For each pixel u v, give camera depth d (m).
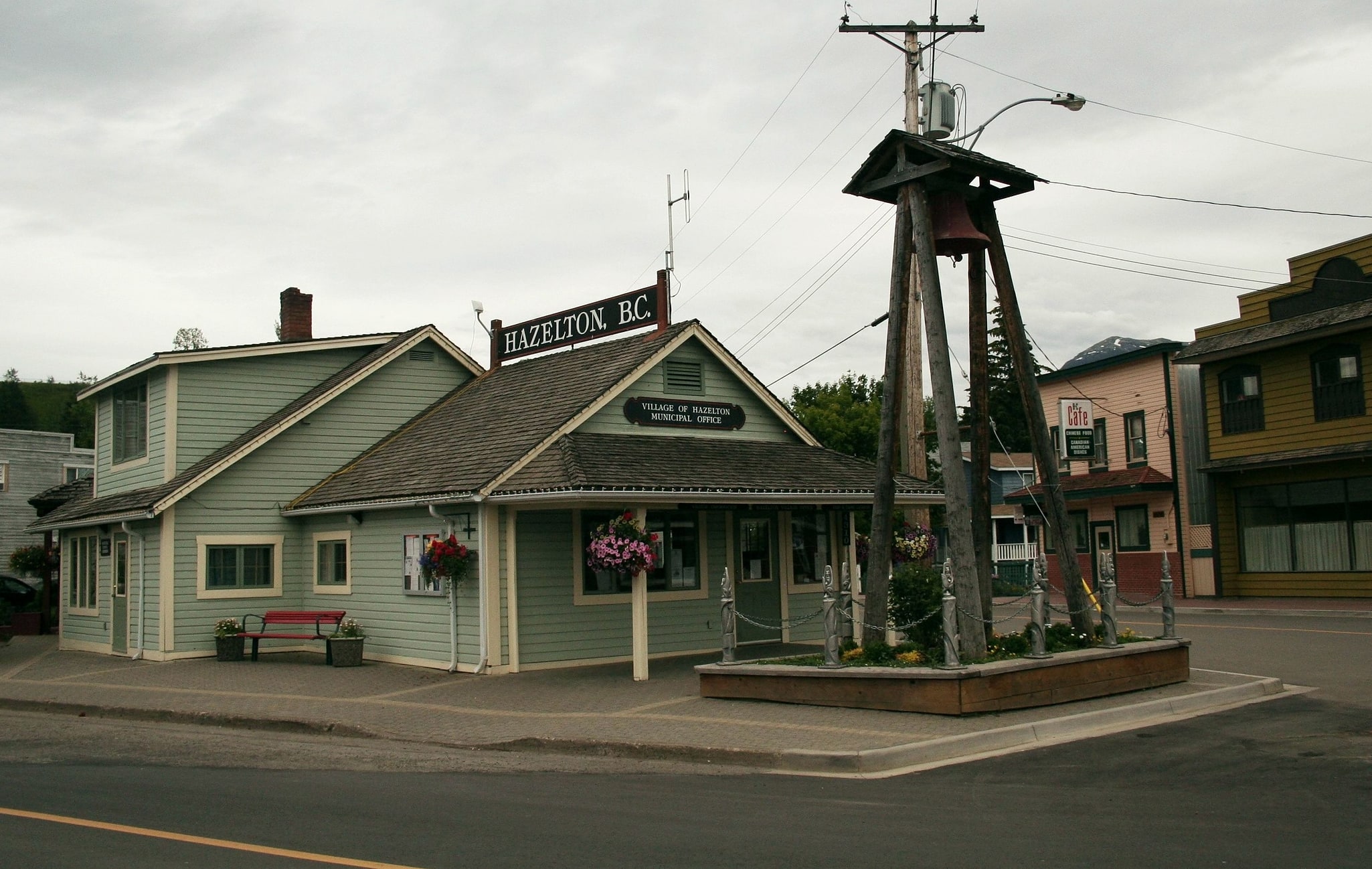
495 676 16.34
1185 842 6.87
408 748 11.65
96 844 7.21
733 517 19.78
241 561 21.03
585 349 21.48
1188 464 33.78
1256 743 10.34
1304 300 29.08
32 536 40.81
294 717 13.34
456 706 13.95
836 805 8.27
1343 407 27.75
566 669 16.98
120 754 11.27
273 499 21.38
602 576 17.91
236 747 11.70
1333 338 27.89
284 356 23.17
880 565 13.42
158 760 10.89
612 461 16.48
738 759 10.27
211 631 20.52
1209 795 8.31
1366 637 19.45
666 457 17.55
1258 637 19.88
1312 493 28.94
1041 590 12.42
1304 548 29.19
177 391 21.80
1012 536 50.75
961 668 11.45
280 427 21.19
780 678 12.88
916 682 11.62
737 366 19.98
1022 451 56.12
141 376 22.91
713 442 19.31
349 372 22.77
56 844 7.20
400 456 20.64
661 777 9.69
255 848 7.01
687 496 15.92
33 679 18.36
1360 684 14.03
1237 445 30.50
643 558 15.50
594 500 15.38
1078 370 38.12
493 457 17.47
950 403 12.93
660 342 19.08
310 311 26.64
